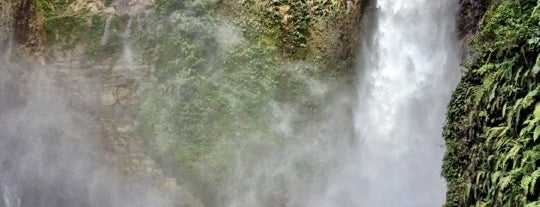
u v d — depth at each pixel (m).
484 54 6.90
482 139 6.51
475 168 6.54
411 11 11.03
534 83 5.43
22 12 11.00
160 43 10.88
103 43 10.88
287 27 11.24
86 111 11.01
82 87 10.93
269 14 11.21
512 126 5.65
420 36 10.79
